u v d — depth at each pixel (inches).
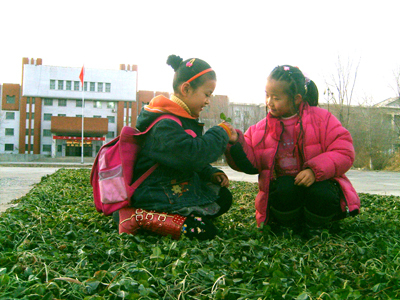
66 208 128.7
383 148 849.5
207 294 50.9
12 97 1785.2
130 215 83.3
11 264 58.0
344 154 86.8
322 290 52.1
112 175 84.4
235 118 1259.2
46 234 82.0
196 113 88.4
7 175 386.6
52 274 55.1
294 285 55.1
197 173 94.7
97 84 1813.5
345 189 87.7
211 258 63.4
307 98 95.3
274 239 85.5
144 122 84.1
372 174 547.5
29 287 49.4
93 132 1768.0
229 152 90.8
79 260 63.4
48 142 1784.0
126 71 1841.8
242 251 71.2
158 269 58.9
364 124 864.3
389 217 120.8
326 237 86.0
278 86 88.6
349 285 56.6
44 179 275.1
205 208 84.4
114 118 1851.6
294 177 91.5
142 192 81.8
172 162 77.4
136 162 85.9
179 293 50.8
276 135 92.8
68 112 1803.6
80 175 294.8
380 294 52.9
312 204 86.4
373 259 66.6
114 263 63.1
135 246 70.1
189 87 84.3
